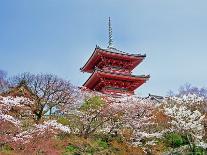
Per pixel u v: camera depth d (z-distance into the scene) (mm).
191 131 43906
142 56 67562
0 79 47406
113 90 66125
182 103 50500
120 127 45219
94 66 71500
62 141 38719
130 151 41781
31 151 34375
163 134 46031
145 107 47844
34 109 42969
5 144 34531
